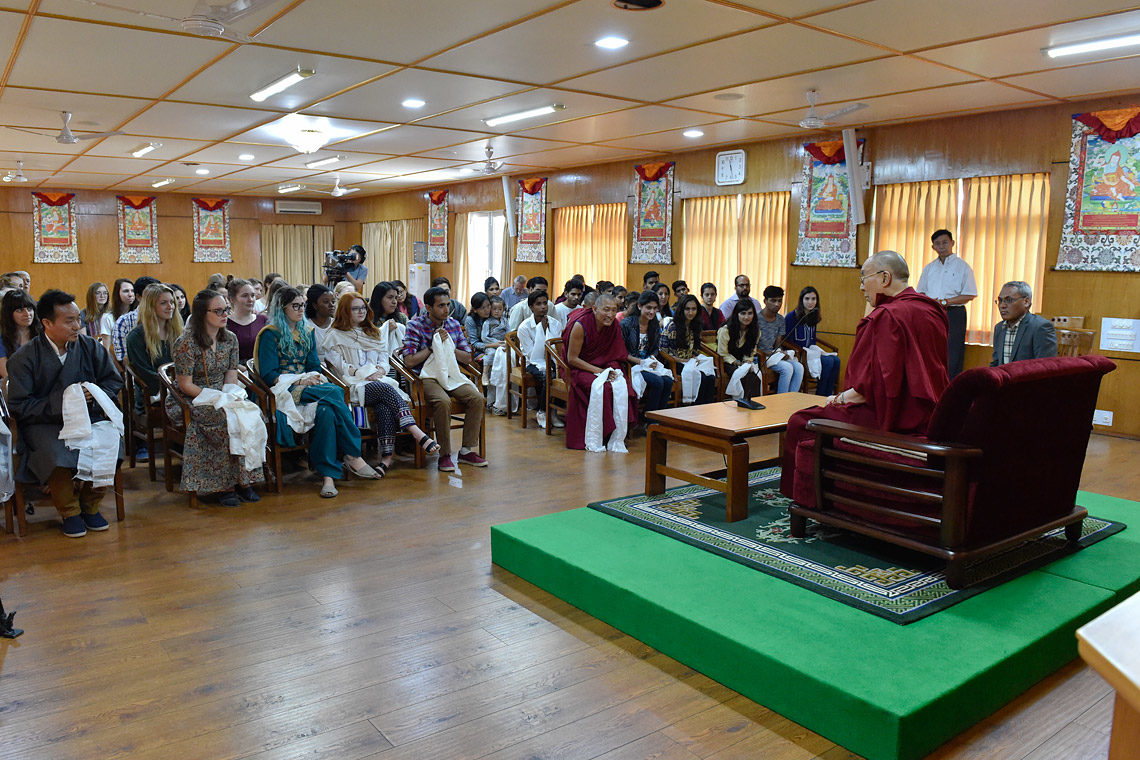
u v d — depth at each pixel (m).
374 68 5.60
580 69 5.61
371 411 5.03
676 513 3.81
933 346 3.33
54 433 3.78
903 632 2.53
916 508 3.01
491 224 13.63
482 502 4.48
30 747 2.17
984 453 2.81
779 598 2.80
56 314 3.77
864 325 3.43
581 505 4.41
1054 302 6.67
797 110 7.02
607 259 10.98
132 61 5.36
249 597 3.18
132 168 11.38
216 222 15.66
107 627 2.91
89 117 7.40
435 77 5.87
